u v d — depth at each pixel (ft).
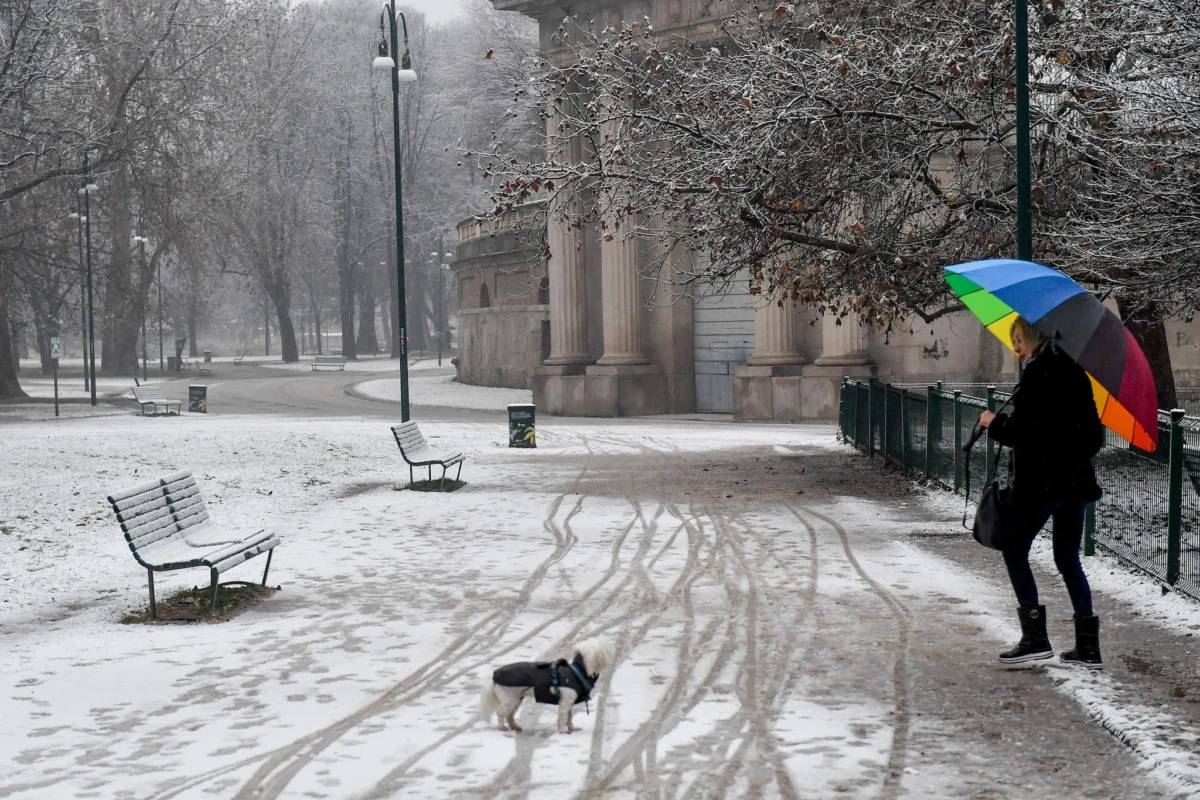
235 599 31.91
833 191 55.21
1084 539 36.01
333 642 27.09
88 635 28.30
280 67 250.57
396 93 100.63
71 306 192.85
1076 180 54.75
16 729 20.61
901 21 56.95
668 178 56.03
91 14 153.48
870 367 119.44
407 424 62.80
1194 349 109.29
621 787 17.21
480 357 193.57
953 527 43.45
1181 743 18.33
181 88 165.27
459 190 307.37
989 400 45.83
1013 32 50.62
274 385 213.05
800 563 36.32
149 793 17.31
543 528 45.37
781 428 109.60
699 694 22.11
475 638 27.22
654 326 139.85
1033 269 23.67
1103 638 25.62
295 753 19.08
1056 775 17.47
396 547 41.34
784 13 55.42
